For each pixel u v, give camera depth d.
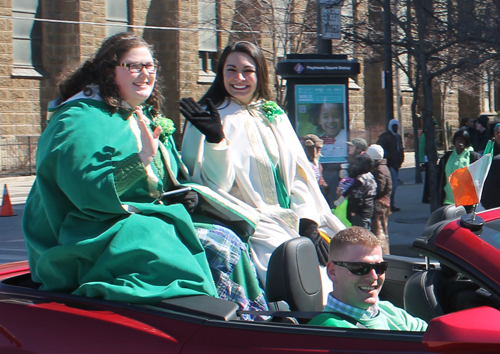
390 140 12.56
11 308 2.61
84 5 23.45
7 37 22.56
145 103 3.35
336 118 9.85
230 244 3.17
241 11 21.31
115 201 2.72
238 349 2.17
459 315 1.88
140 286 2.59
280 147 3.83
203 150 3.53
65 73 3.17
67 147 2.74
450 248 2.21
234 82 3.76
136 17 24.91
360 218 7.00
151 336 2.29
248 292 3.19
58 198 2.82
